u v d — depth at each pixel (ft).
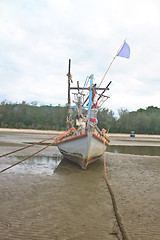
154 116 270.46
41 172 29.86
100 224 14.32
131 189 23.29
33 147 60.80
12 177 26.32
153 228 13.88
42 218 14.89
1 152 46.42
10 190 21.04
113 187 23.93
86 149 30.78
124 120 258.16
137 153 59.06
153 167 37.65
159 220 15.20
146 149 71.97
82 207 17.39
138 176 29.96
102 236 12.63
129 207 17.74
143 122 258.37
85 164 32.40
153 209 17.40
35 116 232.73
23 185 23.03
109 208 17.42
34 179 25.80
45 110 251.60
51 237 12.30
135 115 271.90
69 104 41.60
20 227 13.38
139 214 16.24
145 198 20.26
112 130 257.75
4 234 12.41
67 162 38.86
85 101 42.86
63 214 15.76
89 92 38.09
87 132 30.19
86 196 20.30
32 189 21.71
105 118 262.26
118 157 49.24
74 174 29.55
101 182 25.90
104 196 20.52
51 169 32.19
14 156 42.70
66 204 17.92
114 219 15.25
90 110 34.71
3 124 215.72
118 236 12.68
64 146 38.22
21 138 91.91
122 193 21.72
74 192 21.40
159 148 77.46
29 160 39.24
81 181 25.93
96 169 33.94
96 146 33.27
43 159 41.27
